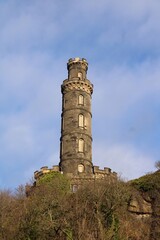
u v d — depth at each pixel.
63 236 32.12
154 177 36.00
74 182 50.97
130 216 34.16
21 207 37.59
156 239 32.12
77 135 61.56
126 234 32.12
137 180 36.66
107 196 34.72
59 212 33.47
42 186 44.72
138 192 35.59
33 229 31.91
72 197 36.56
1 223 34.50
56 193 39.38
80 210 33.69
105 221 32.81
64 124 63.22
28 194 45.25
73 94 64.88
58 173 52.88
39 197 37.59
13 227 34.12
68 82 65.69
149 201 34.91
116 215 32.94
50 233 32.03
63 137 62.22
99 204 33.88
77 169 58.97
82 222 32.16
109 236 30.55
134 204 34.78
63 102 65.56
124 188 35.50
